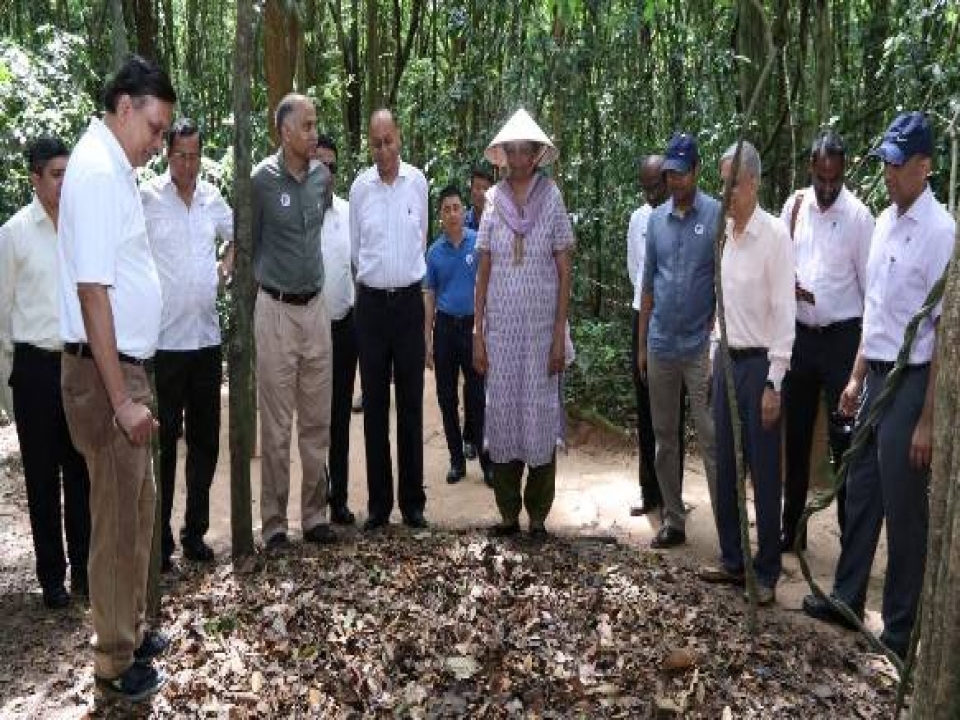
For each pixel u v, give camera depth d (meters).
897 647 3.42
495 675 3.13
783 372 3.72
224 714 2.89
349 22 11.79
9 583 4.09
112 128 2.71
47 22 8.69
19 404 3.69
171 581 3.92
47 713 2.96
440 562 3.99
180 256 3.98
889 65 6.08
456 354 5.56
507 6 7.71
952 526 1.39
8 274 3.66
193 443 4.17
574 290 7.64
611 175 7.45
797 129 6.55
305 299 4.14
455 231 5.52
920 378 3.27
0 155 5.73
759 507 3.85
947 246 3.22
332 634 3.35
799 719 2.97
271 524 4.27
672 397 4.30
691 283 4.12
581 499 5.28
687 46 7.13
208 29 12.01
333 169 5.00
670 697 3.04
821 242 4.15
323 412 4.29
